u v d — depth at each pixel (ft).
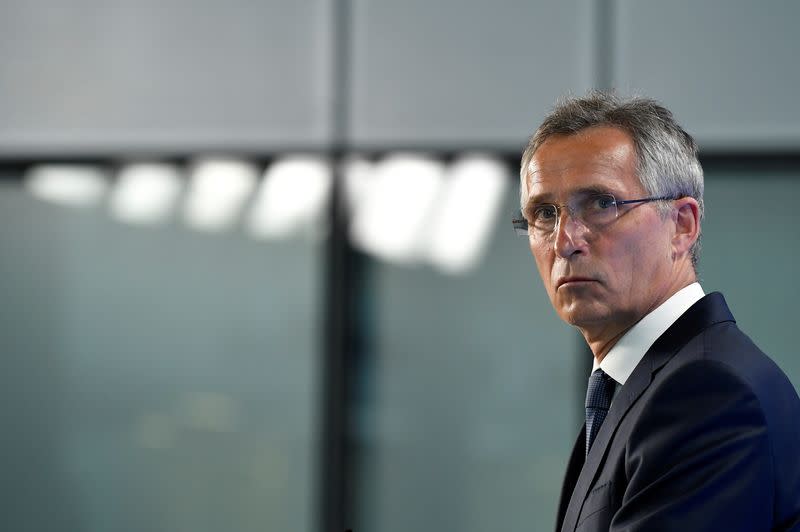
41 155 53.52
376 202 51.39
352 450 51.44
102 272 53.31
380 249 51.39
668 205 15.60
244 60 52.29
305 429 51.93
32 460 53.42
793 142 47.42
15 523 53.31
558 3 49.55
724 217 48.01
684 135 16.26
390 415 51.11
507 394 50.16
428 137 50.85
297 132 51.98
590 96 16.46
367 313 51.47
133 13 52.95
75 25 53.26
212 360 52.65
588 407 16.08
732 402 13.38
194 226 52.85
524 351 50.08
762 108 47.70
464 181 50.57
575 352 49.62
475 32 50.39
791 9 47.42
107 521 53.01
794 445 13.96
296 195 52.06
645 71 48.67
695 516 12.78
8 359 53.62
